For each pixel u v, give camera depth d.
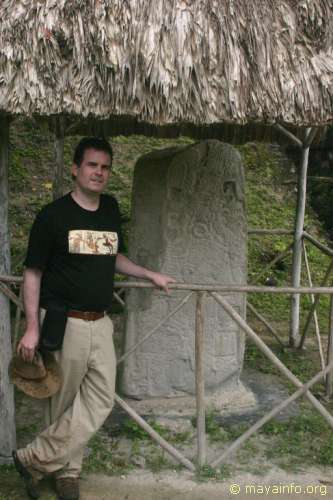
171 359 3.42
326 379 3.69
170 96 2.28
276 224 6.69
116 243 2.46
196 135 4.33
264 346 2.67
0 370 2.67
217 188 3.34
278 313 5.42
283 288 2.59
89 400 2.49
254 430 2.79
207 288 2.61
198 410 2.75
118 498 2.58
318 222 7.11
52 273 2.38
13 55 2.26
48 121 4.17
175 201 3.31
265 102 2.36
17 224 5.91
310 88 2.42
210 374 3.47
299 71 2.44
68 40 2.27
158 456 2.90
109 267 2.42
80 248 2.34
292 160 7.85
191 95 2.29
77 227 2.34
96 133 4.39
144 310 3.37
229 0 2.40
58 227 2.32
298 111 2.42
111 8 2.29
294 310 4.59
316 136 4.26
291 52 2.45
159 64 2.27
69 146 7.15
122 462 2.84
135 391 3.43
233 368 3.51
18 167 6.84
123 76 2.26
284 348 4.53
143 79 2.27
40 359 2.41
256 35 2.38
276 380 3.93
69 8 2.28
